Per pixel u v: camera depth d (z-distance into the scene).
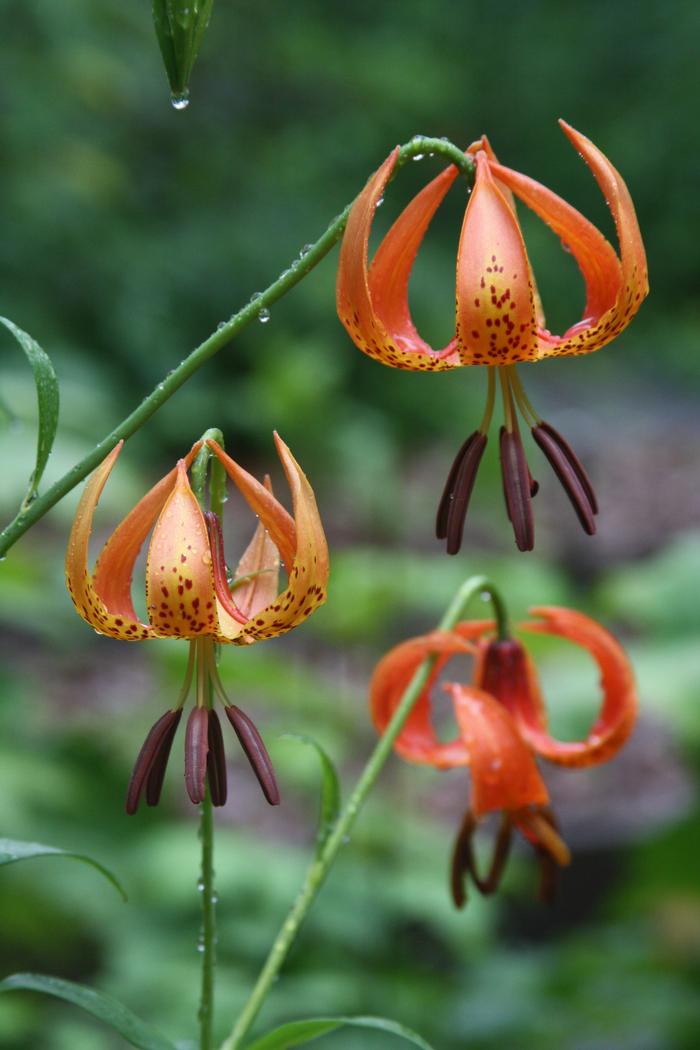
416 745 2.57
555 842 2.49
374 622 5.16
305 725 4.87
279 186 13.59
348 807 2.39
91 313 11.12
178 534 1.85
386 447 9.26
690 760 4.70
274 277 12.43
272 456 10.76
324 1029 2.10
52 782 4.51
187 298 11.95
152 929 4.46
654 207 23.42
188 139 13.48
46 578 5.04
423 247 14.18
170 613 1.86
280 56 15.07
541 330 2.07
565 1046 4.37
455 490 2.21
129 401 10.70
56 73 11.15
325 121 15.47
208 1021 2.23
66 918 4.55
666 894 4.72
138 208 12.42
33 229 10.95
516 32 25.09
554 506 11.95
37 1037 4.31
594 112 24.59
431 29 23.00
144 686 7.18
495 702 2.44
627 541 11.38
